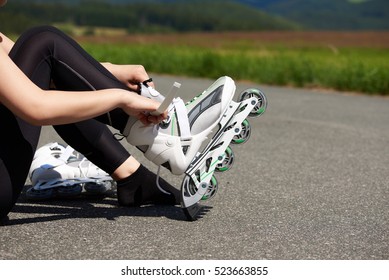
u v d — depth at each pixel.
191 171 2.98
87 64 2.87
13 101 2.53
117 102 2.70
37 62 2.80
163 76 16.28
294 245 2.77
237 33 62.97
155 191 3.38
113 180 3.57
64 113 2.61
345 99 10.80
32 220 3.07
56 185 3.43
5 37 3.23
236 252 2.65
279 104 9.52
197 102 3.02
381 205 3.59
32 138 2.79
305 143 6.00
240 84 14.08
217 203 3.52
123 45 24.38
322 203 3.60
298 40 49.06
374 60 16.00
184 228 2.97
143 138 2.90
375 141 6.22
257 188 3.97
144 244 2.72
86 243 2.72
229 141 3.06
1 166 2.72
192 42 37.38
